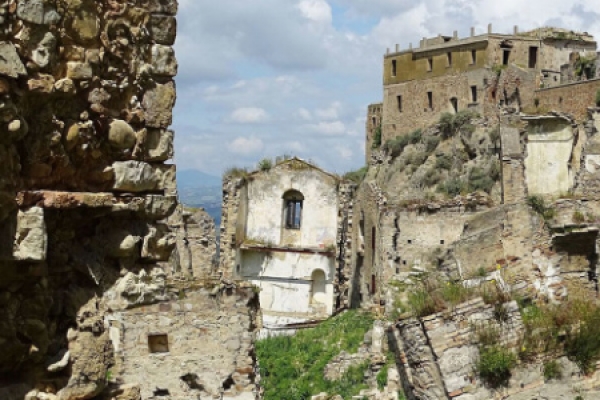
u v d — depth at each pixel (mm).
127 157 12008
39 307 10789
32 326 10688
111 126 11609
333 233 54281
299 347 35688
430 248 39875
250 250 54250
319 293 54188
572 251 25766
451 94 102000
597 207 26750
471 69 99875
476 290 23172
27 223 10250
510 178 68625
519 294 24312
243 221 54438
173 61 12570
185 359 19812
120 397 12180
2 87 9594
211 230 42312
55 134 10602
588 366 21719
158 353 19562
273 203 54938
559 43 99875
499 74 96938
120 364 19172
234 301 20375
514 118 71812
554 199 28875
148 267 12742
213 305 20141
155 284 12656
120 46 11789
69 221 11352
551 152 68938
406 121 107500
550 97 74812
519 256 26141
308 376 32656
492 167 74938
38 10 10070
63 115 10852
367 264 44844
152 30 12398
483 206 39812
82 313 11617
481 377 21469
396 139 101062
